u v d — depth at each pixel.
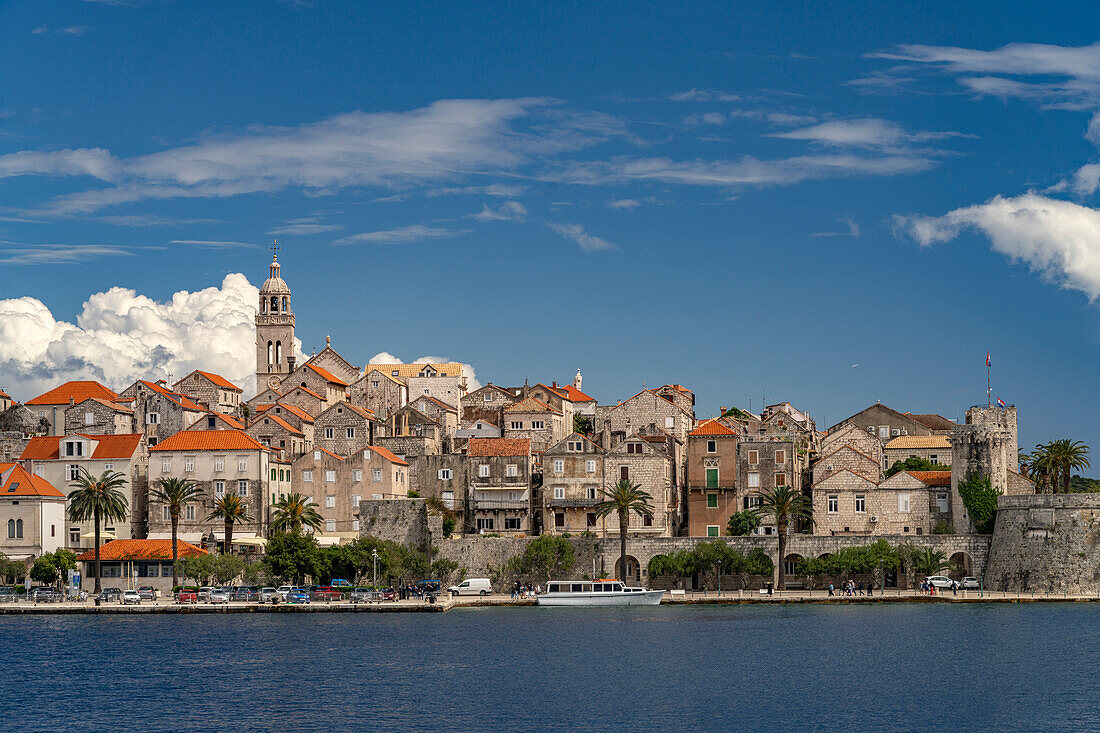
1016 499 190.38
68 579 199.00
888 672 130.88
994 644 147.62
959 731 106.56
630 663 138.25
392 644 153.38
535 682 127.50
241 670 135.38
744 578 197.88
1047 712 112.31
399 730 108.19
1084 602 182.88
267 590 191.38
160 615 187.12
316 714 113.88
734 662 138.12
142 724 111.12
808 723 109.88
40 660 143.00
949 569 195.25
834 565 191.62
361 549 197.75
